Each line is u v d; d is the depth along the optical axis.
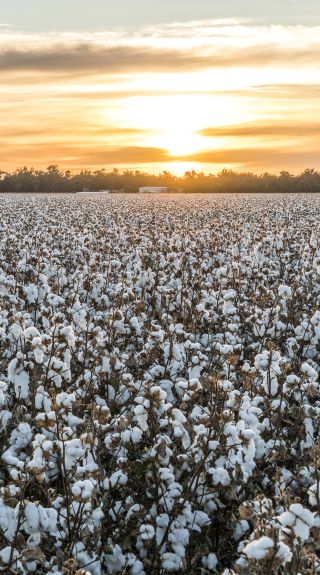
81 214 26.67
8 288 6.43
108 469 3.80
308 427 4.00
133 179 113.31
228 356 4.95
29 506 2.84
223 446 3.38
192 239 15.37
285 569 2.56
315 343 5.91
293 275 10.20
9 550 2.72
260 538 2.31
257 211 30.58
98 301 7.50
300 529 2.31
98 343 4.92
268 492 3.64
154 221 22.81
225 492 3.32
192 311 6.78
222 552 3.39
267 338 6.33
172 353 4.86
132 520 3.28
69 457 3.21
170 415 3.52
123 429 3.63
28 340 4.30
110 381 4.72
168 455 3.38
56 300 5.47
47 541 3.03
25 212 28.55
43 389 4.01
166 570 3.11
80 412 4.36
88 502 3.02
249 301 8.05
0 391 3.71
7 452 3.38
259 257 11.78
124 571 2.99
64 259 11.47
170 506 3.26
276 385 4.32
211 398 4.15
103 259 11.66
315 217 26.30
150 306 7.58
